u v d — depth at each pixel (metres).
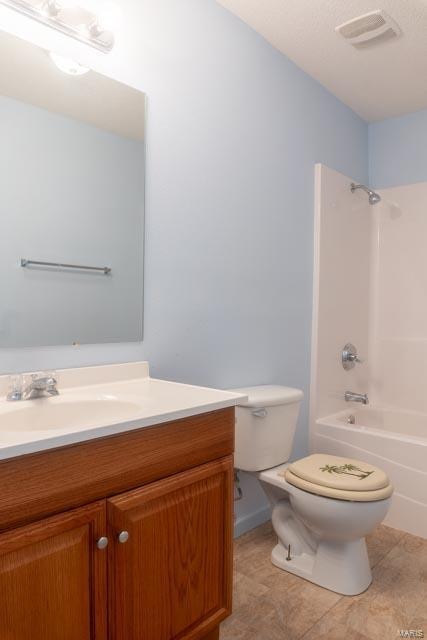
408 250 2.87
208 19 1.79
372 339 3.01
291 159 2.29
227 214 1.91
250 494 2.10
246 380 2.03
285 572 1.75
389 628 1.44
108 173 1.48
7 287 1.26
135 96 1.54
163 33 1.62
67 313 1.39
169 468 1.10
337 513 1.54
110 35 1.42
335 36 2.07
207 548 1.21
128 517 1.01
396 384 2.91
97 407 1.27
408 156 2.88
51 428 1.20
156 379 1.56
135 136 1.55
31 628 0.85
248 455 1.82
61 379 1.33
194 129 1.75
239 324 1.99
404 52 2.19
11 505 0.81
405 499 2.10
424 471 2.05
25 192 1.30
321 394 2.50
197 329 1.79
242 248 1.99
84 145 1.42
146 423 1.01
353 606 1.55
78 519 0.91
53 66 1.35
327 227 2.52
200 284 1.80
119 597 0.99
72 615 0.91
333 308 2.60
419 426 2.67
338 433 2.35
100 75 1.45
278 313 2.22
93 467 0.94
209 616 1.23
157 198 1.62
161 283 1.65
